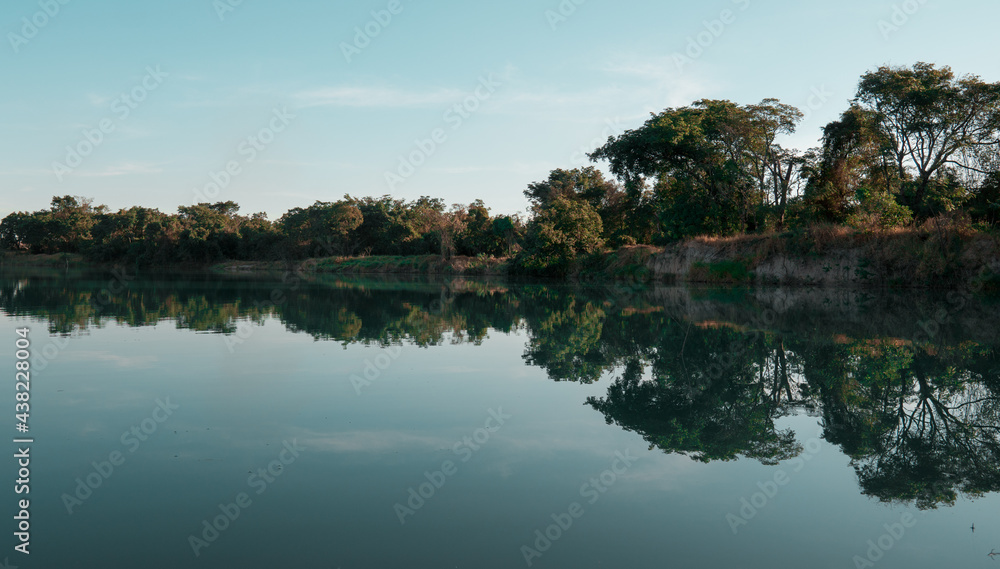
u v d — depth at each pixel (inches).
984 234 1138.7
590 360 433.7
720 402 314.0
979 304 893.2
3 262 3841.0
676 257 1657.2
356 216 3235.7
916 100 1284.4
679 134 1518.2
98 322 648.4
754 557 153.0
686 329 613.3
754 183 1611.7
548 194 2721.5
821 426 273.6
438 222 2898.6
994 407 306.3
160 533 163.0
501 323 671.1
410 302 978.7
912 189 1401.3
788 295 1112.2
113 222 3641.7
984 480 209.8
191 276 2191.2
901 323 652.7
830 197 1465.3
